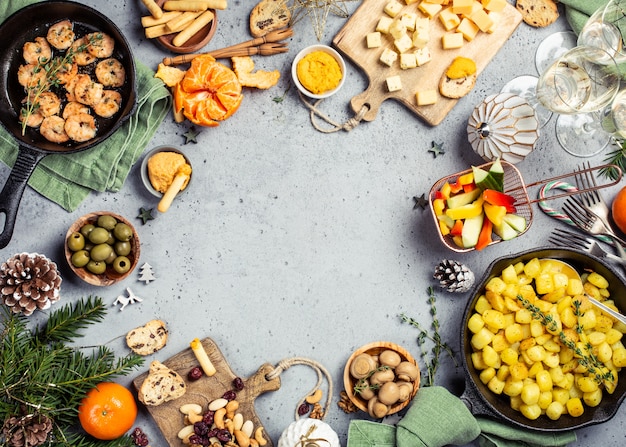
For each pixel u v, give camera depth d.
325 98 2.11
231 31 2.10
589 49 1.87
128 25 2.08
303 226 2.11
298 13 2.09
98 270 1.93
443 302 2.13
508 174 2.09
